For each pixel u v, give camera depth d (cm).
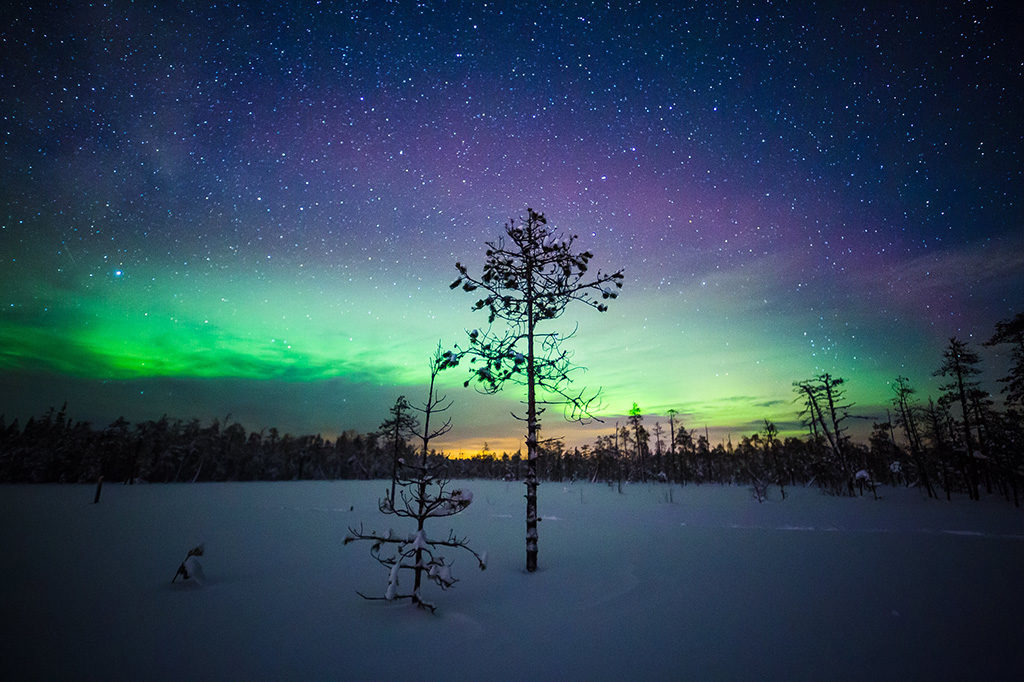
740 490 4541
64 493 3803
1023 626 552
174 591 770
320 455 8844
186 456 6906
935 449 3600
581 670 470
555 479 6788
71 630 576
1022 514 2095
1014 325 2622
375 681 448
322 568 952
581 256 1105
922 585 749
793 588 746
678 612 645
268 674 463
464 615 646
